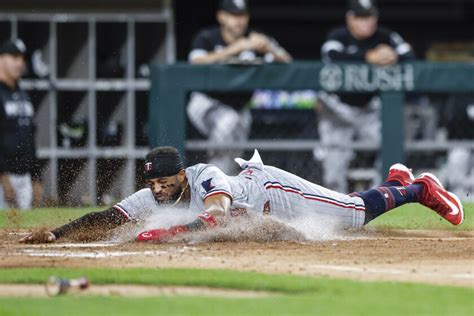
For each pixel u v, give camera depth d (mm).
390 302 19562
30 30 58219
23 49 51281
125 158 56469
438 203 31219
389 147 51469
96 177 55781
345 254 26297
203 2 63625
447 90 51531
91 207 47500
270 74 50688
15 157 50906
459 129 52656
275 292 20828
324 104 51906
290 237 29109
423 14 67375
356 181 52375
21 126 51188
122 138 56938
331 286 21125
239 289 21156
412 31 67625
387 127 51344
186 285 21516
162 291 20891
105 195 54562
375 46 53688
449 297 20109
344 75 51156
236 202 28500
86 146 56375
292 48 67375
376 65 51188
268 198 29000
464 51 66188
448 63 51469
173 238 28000
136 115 57781
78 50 58156
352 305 19203
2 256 26031
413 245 28500
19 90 50969
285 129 52000
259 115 51781
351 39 53594
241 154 51625
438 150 52594
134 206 29203
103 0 59125
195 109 50906
